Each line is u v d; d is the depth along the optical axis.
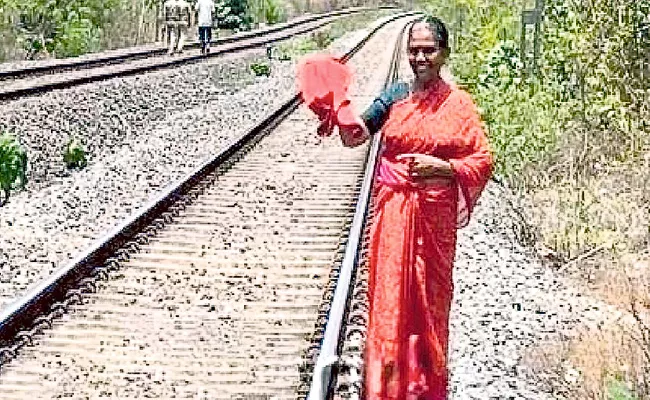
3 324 7.38
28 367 7.25
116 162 18.06
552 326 10.01
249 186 14.18
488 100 18.36
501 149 16.30
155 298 8.94
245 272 9.88
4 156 14.53
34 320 8.02
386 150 5.65
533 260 12.55
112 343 7.79
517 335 9.61
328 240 11.20
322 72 5.68
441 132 5.48
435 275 5.61
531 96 17.89
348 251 8.79
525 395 8.05
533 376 8.62
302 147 18.02
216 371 7.26
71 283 8.87
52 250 11.68
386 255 5.58
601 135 15.48
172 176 16.86
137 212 11.01
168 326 8.23
